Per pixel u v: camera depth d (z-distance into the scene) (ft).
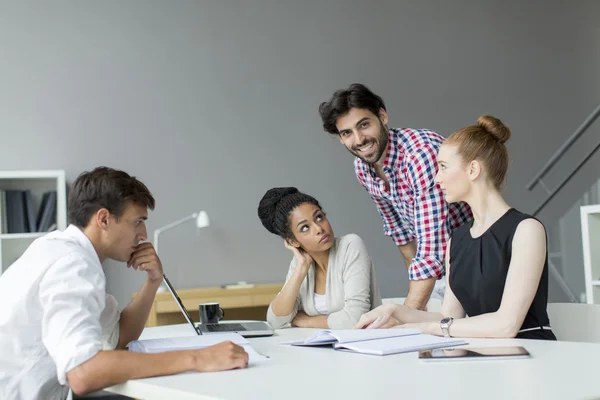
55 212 13.92
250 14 16.25
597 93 18.43
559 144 18.06
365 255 7.61
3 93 14.65
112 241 5.25
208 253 15.60
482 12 17.83
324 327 7.30
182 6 15.83
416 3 17.35
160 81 15.57
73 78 15.05
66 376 4.36
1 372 4.87
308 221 7.34
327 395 3.58
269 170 16.10
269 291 14.20
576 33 18.44
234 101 16.01
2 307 4.85
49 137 14.84
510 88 17.84
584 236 11.86
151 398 4.02
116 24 15.38
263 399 3.55
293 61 16.44
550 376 3.84
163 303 13.37
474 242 6.10
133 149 15.31
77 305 4.56
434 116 17.26
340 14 16.84
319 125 16.48
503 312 5.49
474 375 3.94
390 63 17.07
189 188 15.58
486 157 6.02
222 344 4.51
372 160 8.26
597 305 6.53
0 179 13.79
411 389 3.64
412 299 7.91
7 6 14.78
